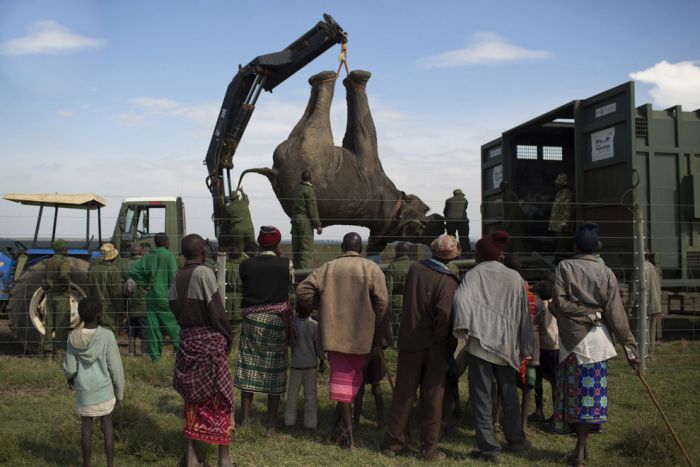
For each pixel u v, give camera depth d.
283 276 5.32
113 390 4.38
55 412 5.82
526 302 4.76
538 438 5.39
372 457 4.81
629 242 8.90
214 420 4.33
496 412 5.52
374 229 11.38
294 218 9.66
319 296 5.08
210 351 4.33
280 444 5.09
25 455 4.71
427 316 4.81
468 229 11.55
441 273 4.86
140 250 9.81
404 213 11.25
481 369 4.76
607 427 5.62
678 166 9.08
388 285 8.85
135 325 8.83
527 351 4.73
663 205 8.94
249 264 5.31
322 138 10.57
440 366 4.79
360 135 11.12
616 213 9.22
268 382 5.23
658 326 9.88
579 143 9.96
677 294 10.39
